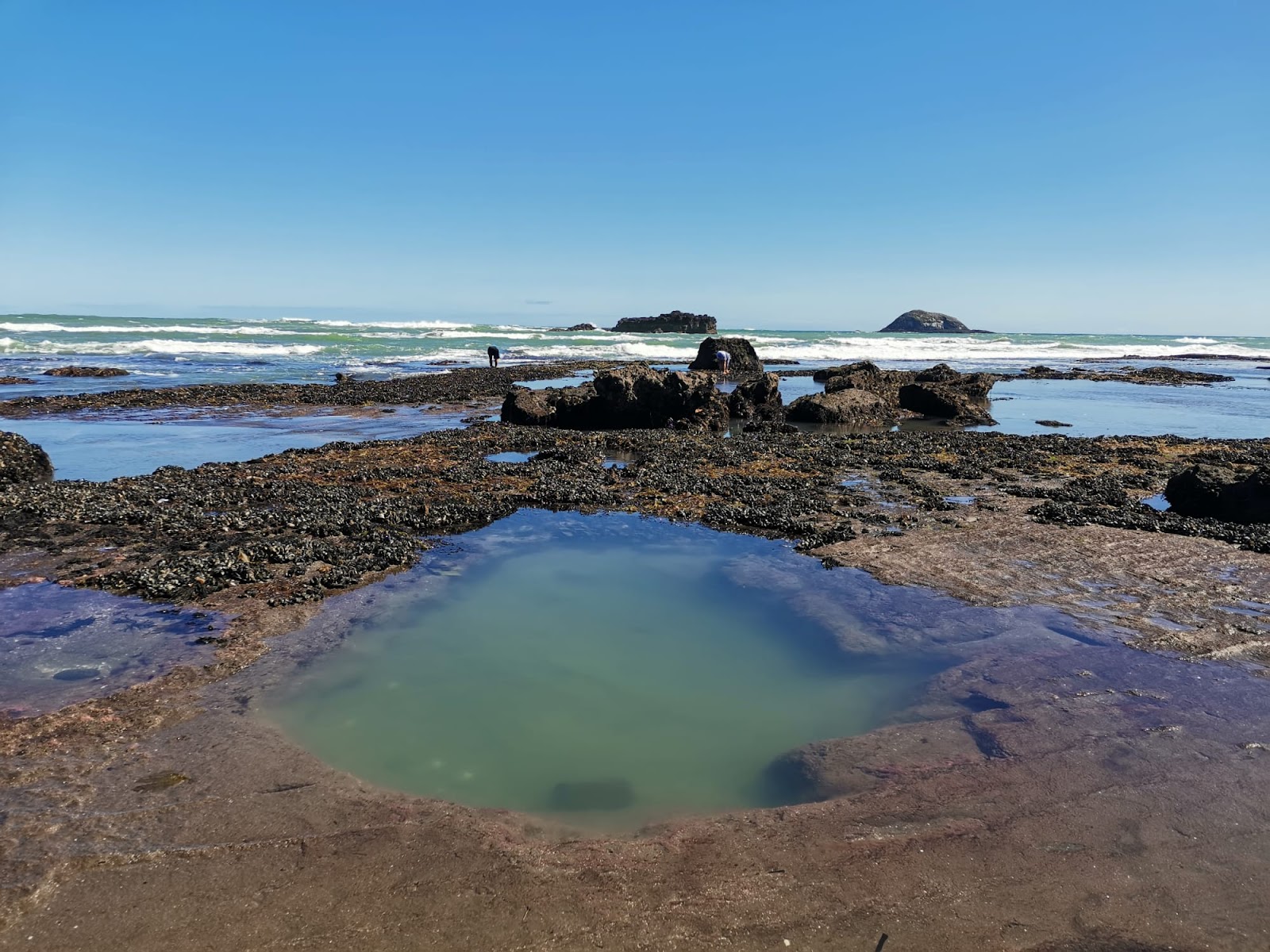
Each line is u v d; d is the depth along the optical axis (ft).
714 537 22.58
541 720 12.33
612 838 9.27
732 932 7.65
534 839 9.18
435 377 75.15
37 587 17.03
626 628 16.08
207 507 24.06
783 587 18.29
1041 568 19.38
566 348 127.54
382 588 17.83
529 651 14.89
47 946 7.32
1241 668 13.70
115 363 83.61
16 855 8.55
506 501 25.76
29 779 10.05
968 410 56.34
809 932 7.66
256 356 98.12
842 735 11.95
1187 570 19.10
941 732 11.68
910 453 36.70
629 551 21.24
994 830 9.26
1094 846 8.94
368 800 9.87
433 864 8.63
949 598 17.40
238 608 16.22
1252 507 24.08
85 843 8.82
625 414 48.44
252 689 12.87
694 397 48.37
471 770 10.85
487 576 19.07
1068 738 11.34
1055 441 41.14
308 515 23.03
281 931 7.59
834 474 31.24
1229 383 87.71
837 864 8.71
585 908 7.96
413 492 27.07
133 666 13.51
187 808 9.53
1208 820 9.39
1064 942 7.53
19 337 111.65
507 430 42.57
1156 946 7.48
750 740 11.85
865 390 58.08
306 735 11.60
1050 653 14.39
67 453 36.01
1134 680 13.24
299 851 8.79
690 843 9.13
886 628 15.84
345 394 59.41
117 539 20.53
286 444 39.27
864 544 21.44
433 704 12.73
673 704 12.91
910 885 8.34
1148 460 34.91
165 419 47.62
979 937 7.59
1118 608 16.65
